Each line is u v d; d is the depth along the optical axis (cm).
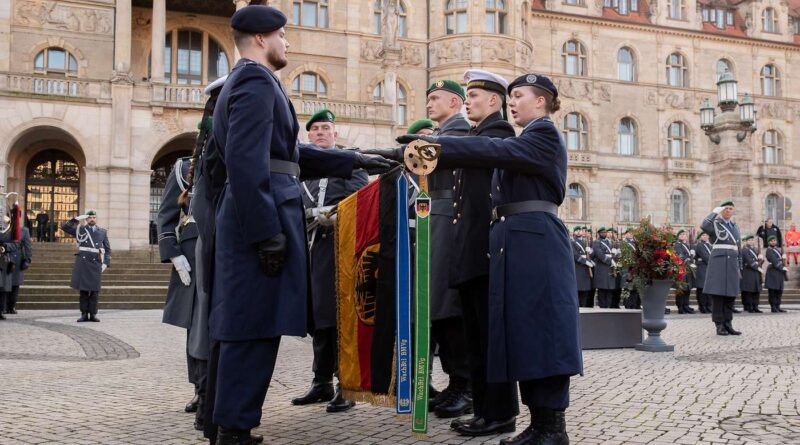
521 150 524
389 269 567
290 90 3956
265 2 3884
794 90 5353
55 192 3731
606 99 4825
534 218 536
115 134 3206
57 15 3566
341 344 586
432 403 690
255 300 456
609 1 5000
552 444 514
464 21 4175
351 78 4050
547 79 568
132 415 656
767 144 5244
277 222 451
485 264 580
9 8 3475
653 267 1171
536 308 519
